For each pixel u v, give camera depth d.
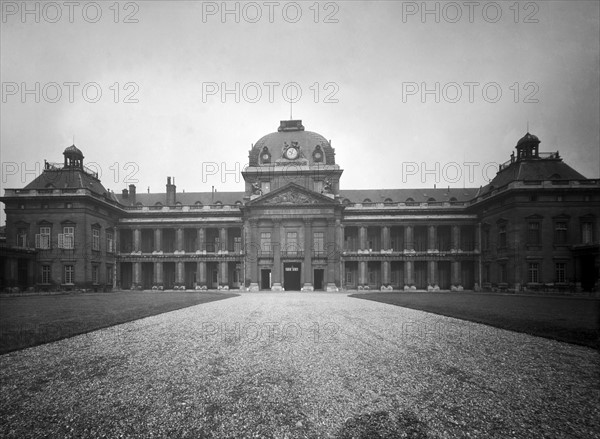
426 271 69.44
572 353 12.36
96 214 61.16
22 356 12.03
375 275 69.94
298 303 31.89
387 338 14.97
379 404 8.05
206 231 71.62
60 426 7.01
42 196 57.81
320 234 63.41
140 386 9.16
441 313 22.56
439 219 67.62
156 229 69.19
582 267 50.38
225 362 11.31
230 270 70.25
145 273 71.12
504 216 55.75
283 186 63.16
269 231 63.69
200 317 21.62
